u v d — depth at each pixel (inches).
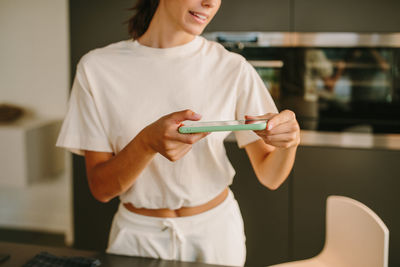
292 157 45.6
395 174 99.6
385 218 100.9
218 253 50.8
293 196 103.7
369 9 95.9
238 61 49.7
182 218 49.7
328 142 101.7
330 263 63.0
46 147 123.2
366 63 98.7
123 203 52.6
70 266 45.6
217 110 49.0
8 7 126.0
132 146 41.1
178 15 42.2
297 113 103.1
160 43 49.1
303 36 99.0
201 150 47.7
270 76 102.7
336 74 100.1
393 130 99.3
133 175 43.1
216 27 101.7
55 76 127.0
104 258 48.5
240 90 49.9
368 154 100.0
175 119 36.8
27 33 126.4
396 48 96.7
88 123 49.3
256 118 38.9
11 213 135.6
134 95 48.8
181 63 48.7
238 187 105.0
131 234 50.4
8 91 130.1
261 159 49.9
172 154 38.4
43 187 132.4
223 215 51.2
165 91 48.7
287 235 105.1
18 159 115.5
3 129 114.9
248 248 107.0
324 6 97.2
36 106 129.3
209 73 49.2
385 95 99.0
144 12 49.9
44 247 51.1
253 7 99.7
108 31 104.0
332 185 102.1
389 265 101.9
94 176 46.6
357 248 57.2
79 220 112.2
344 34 97.6
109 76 49.1
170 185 48.1
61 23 124.2
